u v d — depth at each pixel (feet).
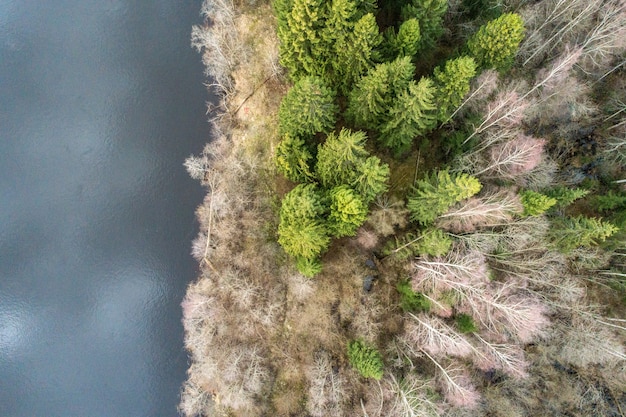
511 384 96.58
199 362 112.47
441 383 91.61
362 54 81.35
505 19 73.46
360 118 91.97
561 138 97.91
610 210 91.61
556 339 92.94
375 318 102.42
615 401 93.04
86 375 117.29
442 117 85.61
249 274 112.47
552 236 86.38
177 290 116.67
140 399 116.47
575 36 93.56
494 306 83.82
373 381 99.40
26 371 117.70
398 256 99.25
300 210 83.35
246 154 113.91
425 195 84.12
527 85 96.07
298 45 85.87
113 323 117.70
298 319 108.58
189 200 117.50
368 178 79.82
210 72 116.47
